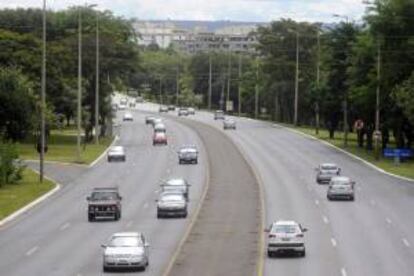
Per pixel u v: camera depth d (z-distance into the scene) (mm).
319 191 114750
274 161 153125
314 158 159625
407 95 141250
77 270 61438
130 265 60469
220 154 164500
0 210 95938
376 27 167750
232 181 124375
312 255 67688
